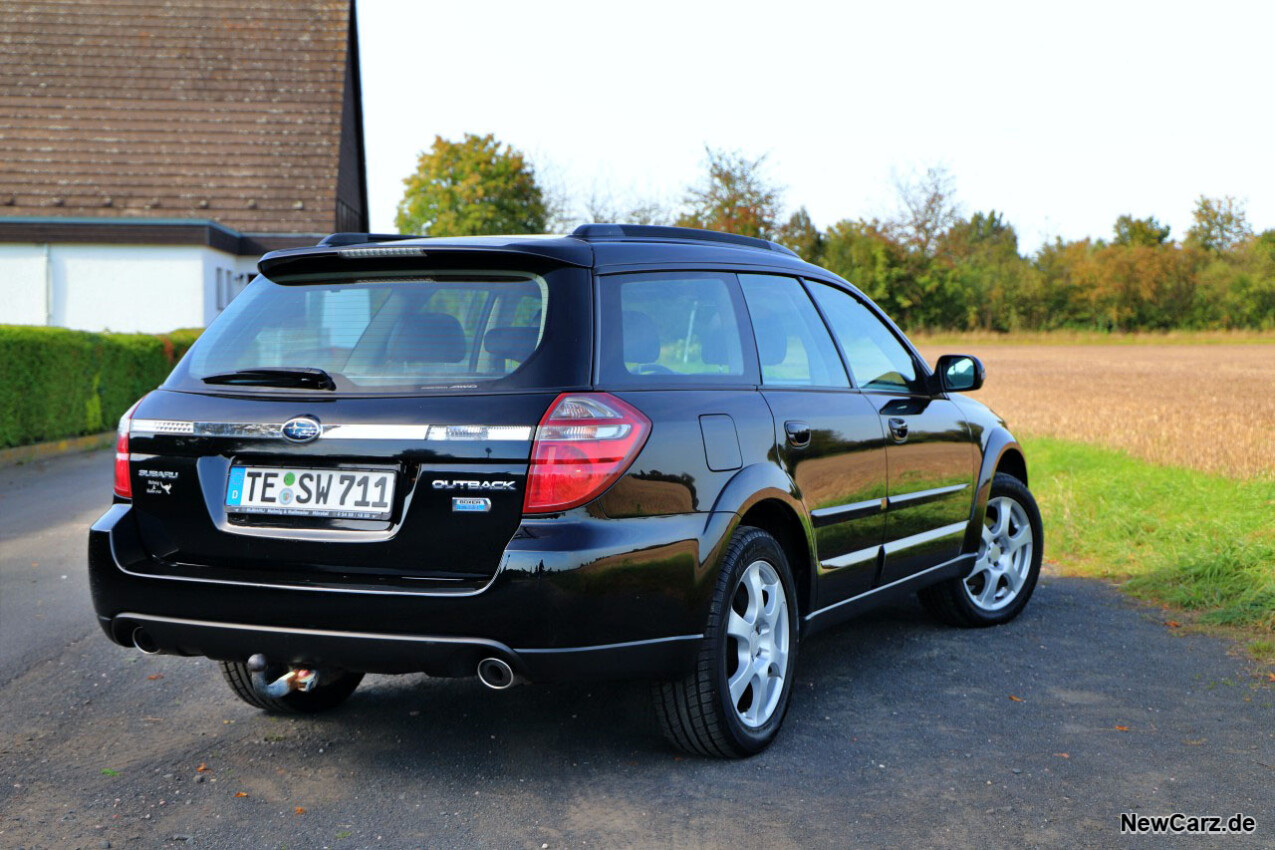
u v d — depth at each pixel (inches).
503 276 146.2
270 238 1216.8
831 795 142.3
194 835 131.0
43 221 1056.8
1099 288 2780.5
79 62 1332.4
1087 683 191.8
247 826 133.6
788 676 164.7
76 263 1067.3
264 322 153.5
